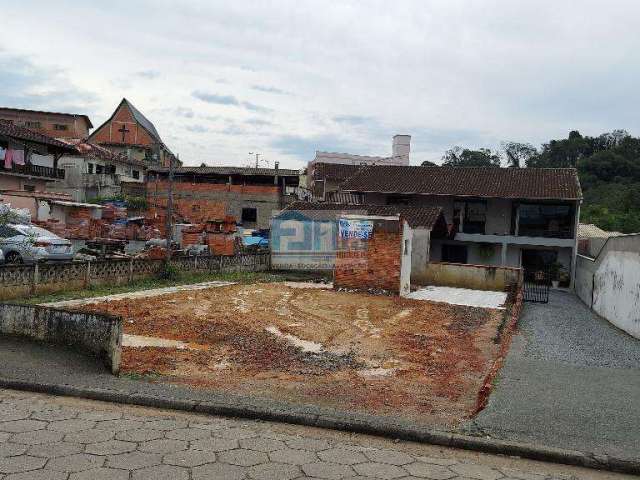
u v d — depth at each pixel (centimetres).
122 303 1430
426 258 2542
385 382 838
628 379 851
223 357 946
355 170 5038
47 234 2050
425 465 510
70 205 2984
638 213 4950
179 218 3950
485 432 580
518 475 498
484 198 3441
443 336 1286
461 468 507
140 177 5100
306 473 473
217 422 602
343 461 507
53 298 1437
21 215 2311
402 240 2038
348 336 1223
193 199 4344
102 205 3566
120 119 6100
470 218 3534
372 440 574
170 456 494
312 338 1172
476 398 763
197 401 640
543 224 3391
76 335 805
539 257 3425
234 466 480
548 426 602
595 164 6481
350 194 3744
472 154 9162
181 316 1309
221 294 1758
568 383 801
